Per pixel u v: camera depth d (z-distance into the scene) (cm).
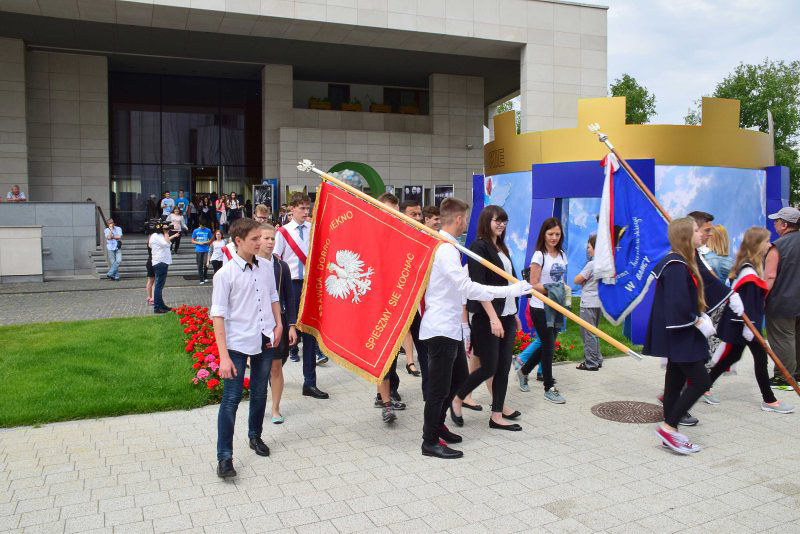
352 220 535
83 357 801
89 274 1891
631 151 1224
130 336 944
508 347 559
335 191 551
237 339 464
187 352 823
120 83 2753
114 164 2739
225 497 424
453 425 577
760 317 619
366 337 514
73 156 2509
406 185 2642
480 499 421
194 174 2845
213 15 1991
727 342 590
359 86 3058
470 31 2211
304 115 2733
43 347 862
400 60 2617
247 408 630
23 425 570
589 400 655
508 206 1384
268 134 2695
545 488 438
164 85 2805
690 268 500
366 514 400
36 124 2461
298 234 732
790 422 582
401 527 383
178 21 2038
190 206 2633
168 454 503
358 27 2103
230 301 465
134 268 1922
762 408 622
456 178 2850
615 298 721
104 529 379
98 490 434
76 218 1875
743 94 4425
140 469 472
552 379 656
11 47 2311
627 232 716
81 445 522
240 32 2142
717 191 1241
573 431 559
